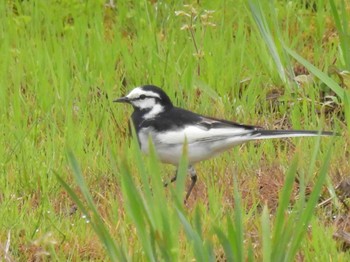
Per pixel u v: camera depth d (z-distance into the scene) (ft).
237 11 56.90
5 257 34.19
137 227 29.09
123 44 53.72
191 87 49.03
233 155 43.09
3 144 43.52
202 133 38.42
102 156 42.78
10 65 52.16
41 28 57.62
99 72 51.60
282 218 29.25
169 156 39.22
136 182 40.60
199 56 50.96
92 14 58.70
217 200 38.09
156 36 54.29
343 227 37.24
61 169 41.96
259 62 52.29
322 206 38.96
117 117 46.80
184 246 35.06
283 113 48.06
